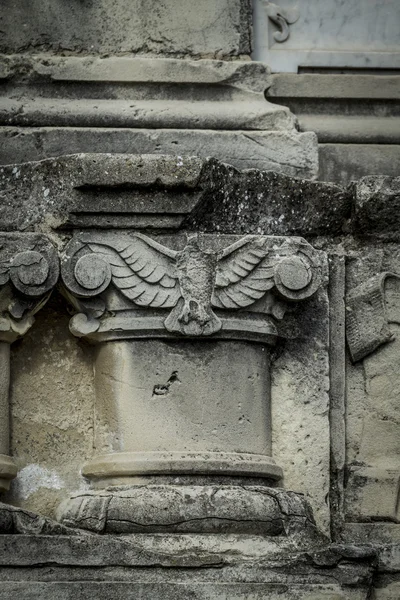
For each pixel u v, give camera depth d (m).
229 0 10.45
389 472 9.89
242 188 9.77
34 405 9.62
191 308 9.45
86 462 9.60
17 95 10.17
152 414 9.42
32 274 9.37
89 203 9.46
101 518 9.13
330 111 10.61
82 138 10.04
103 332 9.54
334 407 9.89
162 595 8.88
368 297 10.00
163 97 10.27
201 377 9.51
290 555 9.11
